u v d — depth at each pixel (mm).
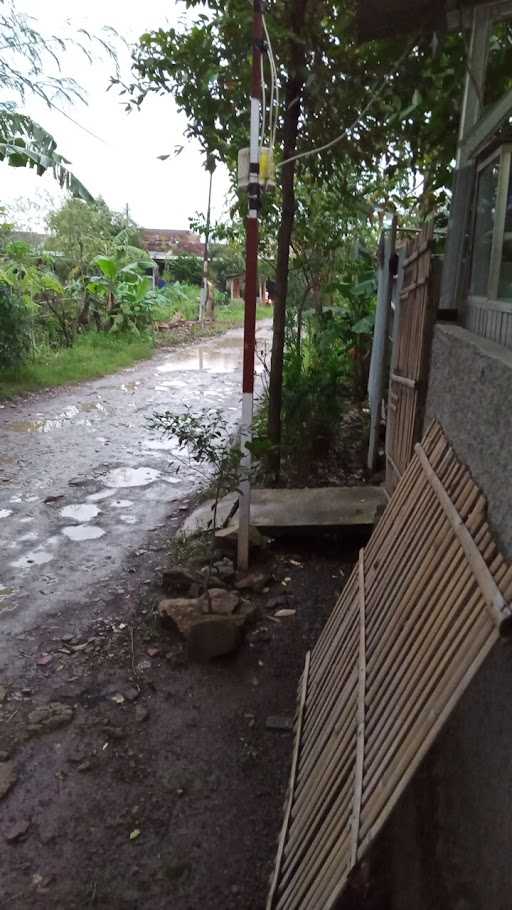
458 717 1894
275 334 5438
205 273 21172
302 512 4641
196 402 9383
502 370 1820
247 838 2352
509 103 2385
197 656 3303
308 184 6297
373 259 7391
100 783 2570
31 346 11148
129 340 15086
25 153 6957
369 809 1675
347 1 4387
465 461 2158
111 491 5715
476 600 1673
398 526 2529
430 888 1762
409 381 3812
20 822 2377
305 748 2455
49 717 2902
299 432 5992
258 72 3594
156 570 4242
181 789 2553
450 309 2984
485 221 2711
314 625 3637
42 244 16688
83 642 3469
